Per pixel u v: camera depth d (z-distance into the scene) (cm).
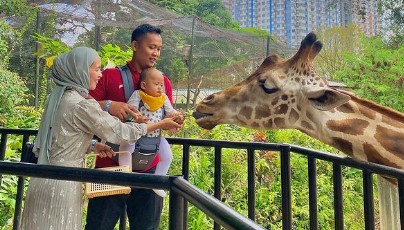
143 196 232
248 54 1549
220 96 266
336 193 209
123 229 238
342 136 241
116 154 221
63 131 182
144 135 218
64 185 178
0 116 713
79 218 186
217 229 226
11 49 890
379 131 238
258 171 530
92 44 1198
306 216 482
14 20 1016
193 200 98
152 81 221
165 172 239
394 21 1275
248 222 78
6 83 745
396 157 233
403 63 796
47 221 175
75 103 182
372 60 831
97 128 185
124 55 567
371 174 192
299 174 521
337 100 231
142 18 1192
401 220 172
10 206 358
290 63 257
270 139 624
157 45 239
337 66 1321
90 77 190
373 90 797
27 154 225
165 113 234
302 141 630
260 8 3002
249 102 260
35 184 180
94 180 119
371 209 191
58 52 604
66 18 1091
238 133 620
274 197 492
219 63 1661
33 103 1161
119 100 229
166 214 392
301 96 249
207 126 271
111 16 1159
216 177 246
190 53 1318
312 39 250
